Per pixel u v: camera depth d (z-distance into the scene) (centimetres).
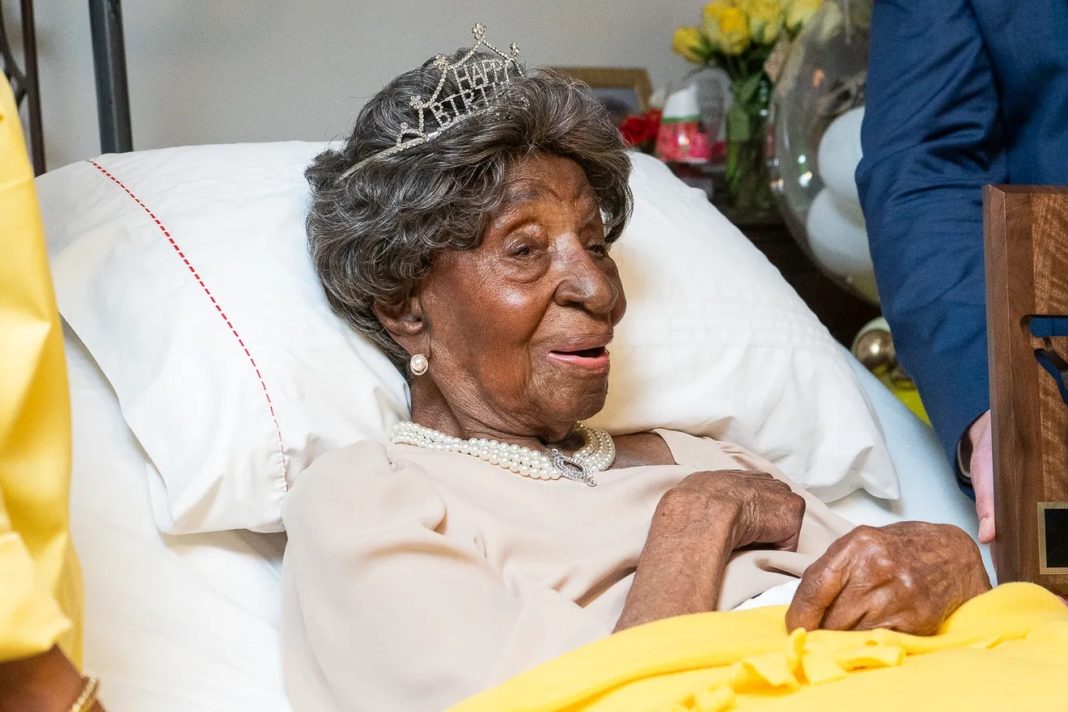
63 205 143
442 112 121
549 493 121
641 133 251
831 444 153
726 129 252
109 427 127
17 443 79
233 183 142
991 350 122
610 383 142
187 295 126
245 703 114
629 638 91
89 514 120
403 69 227
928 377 147
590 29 254
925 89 161
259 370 123
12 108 79
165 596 119
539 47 248
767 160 229
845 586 98
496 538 113
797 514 121
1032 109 160
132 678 112
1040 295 119
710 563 106
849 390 157
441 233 119
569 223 121
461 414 126
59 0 192
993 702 81
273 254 133
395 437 127
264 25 212
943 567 101
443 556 107
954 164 160
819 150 213
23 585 73
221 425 120
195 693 113
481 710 88
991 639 96
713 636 92
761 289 158
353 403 128
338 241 126
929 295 148
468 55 127
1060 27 154
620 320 139
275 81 214
